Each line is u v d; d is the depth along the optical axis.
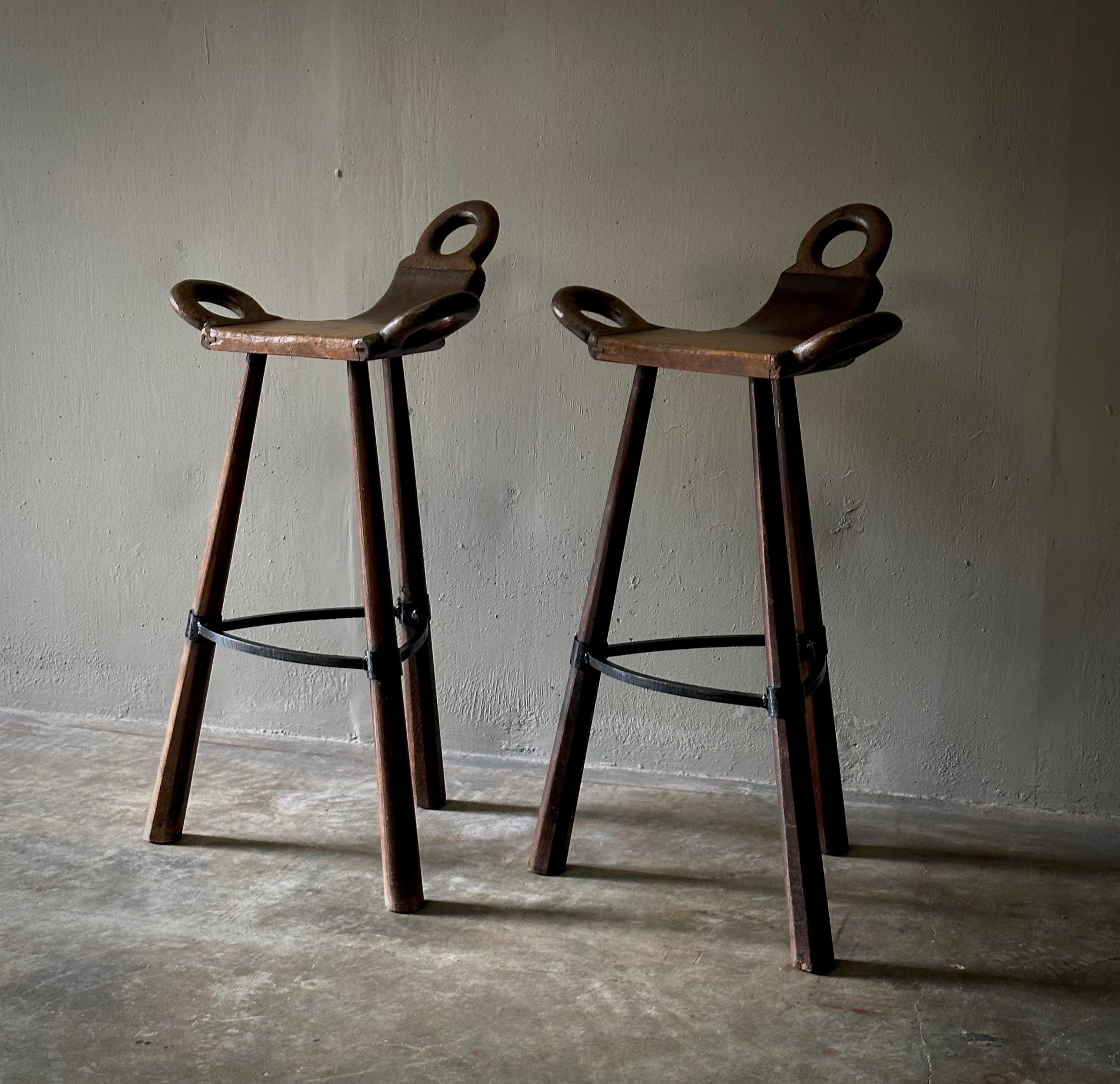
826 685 2.47
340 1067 1.81
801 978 2.07
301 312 2.89
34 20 2.89
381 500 2.28
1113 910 2.30
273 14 2.78
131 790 2.78
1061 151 2.46
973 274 2.54
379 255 2.82
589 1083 1.78
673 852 2.52
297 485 2.96
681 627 2.81
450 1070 1.81
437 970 2.08
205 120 2.85
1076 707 2.65
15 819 2.62
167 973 2.06
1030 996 2.02
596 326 2.20
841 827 2.51
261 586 3.03
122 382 3.01
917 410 2.61
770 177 2.60
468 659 2.95
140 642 3.14
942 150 2.51
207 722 3.13
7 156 2.96
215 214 2.88
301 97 2.80
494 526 2.87
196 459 3.01
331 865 2.45
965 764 2.74
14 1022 1.91
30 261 3.00
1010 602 2.65
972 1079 1.80
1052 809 2.71
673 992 2.02
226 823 2.62
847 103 2.54
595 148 2.67
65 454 3.07
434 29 2.71
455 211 2.52
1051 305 2.52
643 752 2.89
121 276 2.96
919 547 2.67
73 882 2.36
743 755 2.85
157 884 2.35
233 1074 1.79
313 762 2.95
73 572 3.13
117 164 2.91
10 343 3.05
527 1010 1.96
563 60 2.66
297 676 3.06
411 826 2.27
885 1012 1.97
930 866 2.47
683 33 2.59
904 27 2.49
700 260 2.66
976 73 2.47
